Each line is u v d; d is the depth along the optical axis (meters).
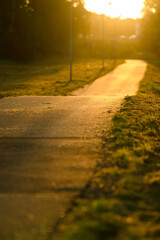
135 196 5.66
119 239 4.23
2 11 83.75
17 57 87.25
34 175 6.81
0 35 84.50
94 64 79.69
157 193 5.80
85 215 4.88
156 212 5.07
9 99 20.42
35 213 5.05
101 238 4.24
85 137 9.92
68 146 8.93
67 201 5.48
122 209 5.12
